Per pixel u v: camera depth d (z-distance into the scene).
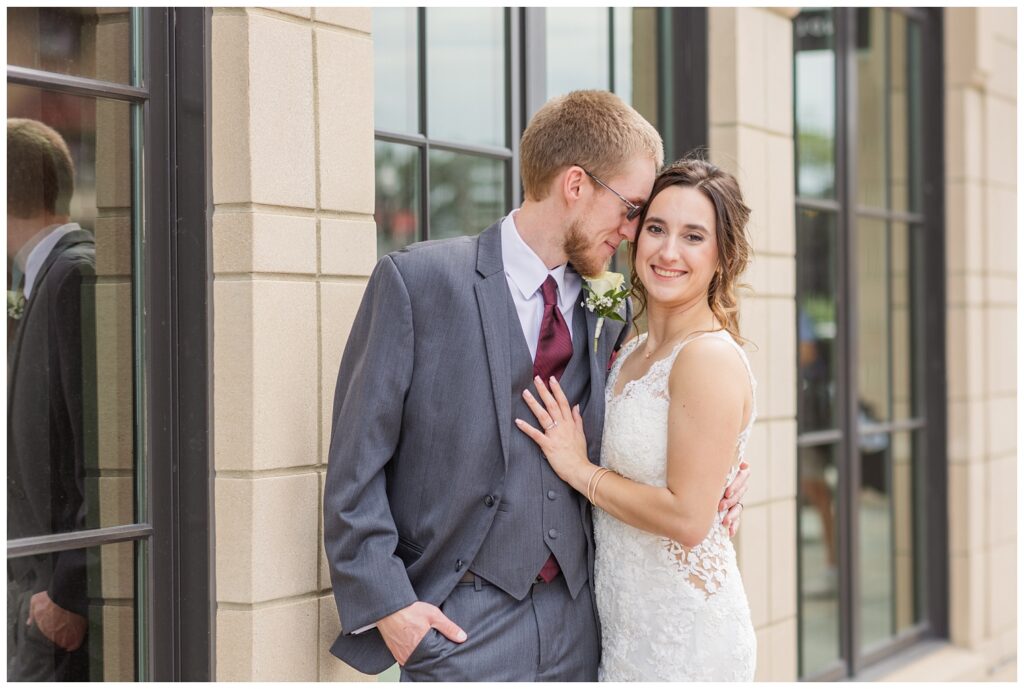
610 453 2.42
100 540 2.40
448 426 2.28
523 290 2.39
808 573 4.66
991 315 5.82
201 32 2.49
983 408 5.77
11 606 2.27
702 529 2.30
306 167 2.58
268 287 2.48
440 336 2.29
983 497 5.74
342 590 2.25
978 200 5.73
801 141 4.62
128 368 2.47
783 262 4.25
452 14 3.27
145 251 2.49
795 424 4.30
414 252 2.35
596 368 2.46
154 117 2.49
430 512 2.29
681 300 2.39
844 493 4.87
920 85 5.61
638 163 2.37
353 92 2.69
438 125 3.23
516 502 2.32
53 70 2.35
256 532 2.45
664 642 2.38
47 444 2.33
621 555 2.43
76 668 2.38
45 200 2.34
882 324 5.30
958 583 5.62
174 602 2.50
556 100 2.44
